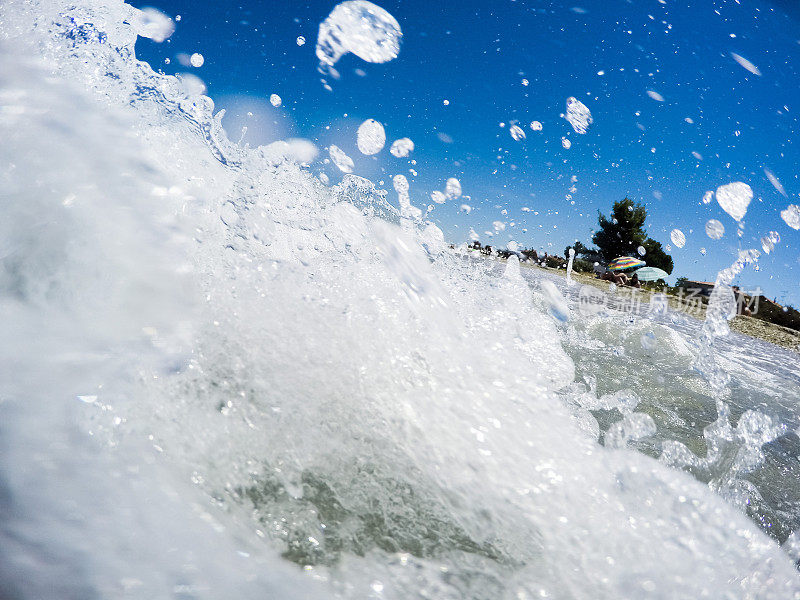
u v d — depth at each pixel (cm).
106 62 131
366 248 148
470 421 100
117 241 97
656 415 134
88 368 76
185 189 118
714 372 191
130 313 89
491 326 158
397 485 79
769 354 284
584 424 117
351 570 63
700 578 77
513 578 69
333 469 78
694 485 101
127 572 50
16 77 113
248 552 60
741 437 130
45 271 88
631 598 71
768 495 105
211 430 76
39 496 54
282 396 86
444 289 167
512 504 83
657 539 84
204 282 103
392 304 127
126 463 64
